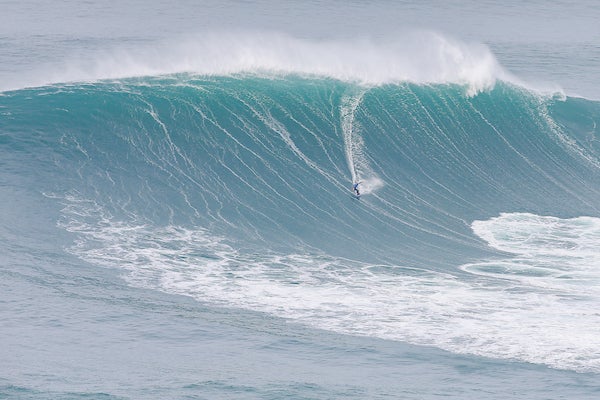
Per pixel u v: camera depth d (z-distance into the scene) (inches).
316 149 5344.5
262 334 3361.2
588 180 5403.5
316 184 5002.5
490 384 3014.3
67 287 3720.5
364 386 2984.7
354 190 4950.8
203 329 3388.3
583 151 5708.7
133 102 5516.7
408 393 2942.9
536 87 6225.4
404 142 5541.3
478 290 3836.1
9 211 4407.0
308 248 4291.3
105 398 2851.9
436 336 3368.6
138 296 3663.9
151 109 5467.5
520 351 3253.0
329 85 5910.4
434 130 5689.0
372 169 5251.0
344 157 5315.0
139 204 4591.5
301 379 3021.7
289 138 5398.6
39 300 3587.6
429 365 3144.7
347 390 2955.2
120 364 3090.6
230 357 3174.2
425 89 5989.2
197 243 4237.2
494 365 3149.6
